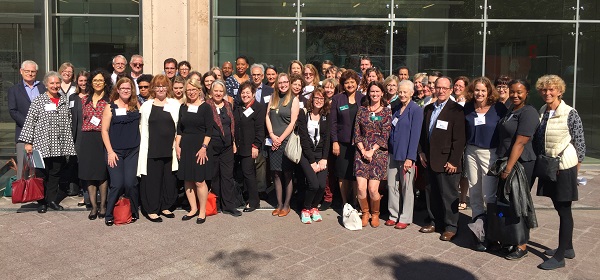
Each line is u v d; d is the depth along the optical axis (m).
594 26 11.38
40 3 10.38
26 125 7.04
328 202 7.60
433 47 11.27
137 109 6.89
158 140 6.76
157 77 6.84
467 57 11.31
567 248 5.58
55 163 7.23
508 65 11.37
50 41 10.55
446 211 6.23
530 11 11.28
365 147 6.68
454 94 6.96
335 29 11.16
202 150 6.71
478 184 6.08
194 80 6.82
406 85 6.52
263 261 5.44
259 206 7.61
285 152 6.77
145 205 6.87
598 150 11.59
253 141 7.29
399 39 11.21
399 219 6.74
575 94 11.46
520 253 5.57
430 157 6.26
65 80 7.76
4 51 10.44
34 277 4.98
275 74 8.55
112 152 6.65
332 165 7.43
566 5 11.32
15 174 9.01
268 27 11.12
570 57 11.42
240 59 8.91
